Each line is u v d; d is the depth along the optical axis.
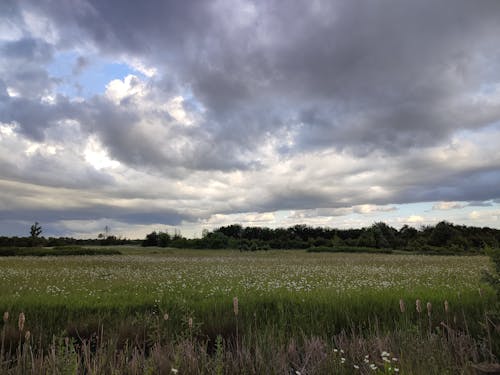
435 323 7.31
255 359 5.14
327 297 9.86
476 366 4.54
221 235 86.19
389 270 23.34
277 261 37.81
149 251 66.62
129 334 6.81
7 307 8.83
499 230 77.44
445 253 60.12
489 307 8.10
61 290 12.88
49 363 4.72
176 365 4.58
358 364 4.97
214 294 11.62
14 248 51.38
